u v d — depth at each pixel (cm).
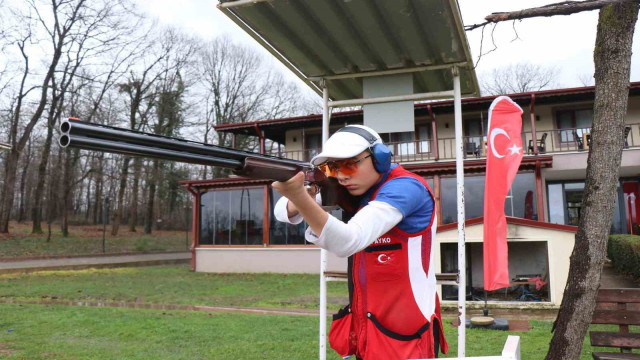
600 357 408
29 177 4209
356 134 182
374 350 189
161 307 1032
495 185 734
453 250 1059
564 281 952
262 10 370
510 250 1183
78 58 3216
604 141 370
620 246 1284
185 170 4206
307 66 468
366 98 474
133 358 571
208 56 4400
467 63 437
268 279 1706
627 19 365
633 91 1928
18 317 854
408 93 460
